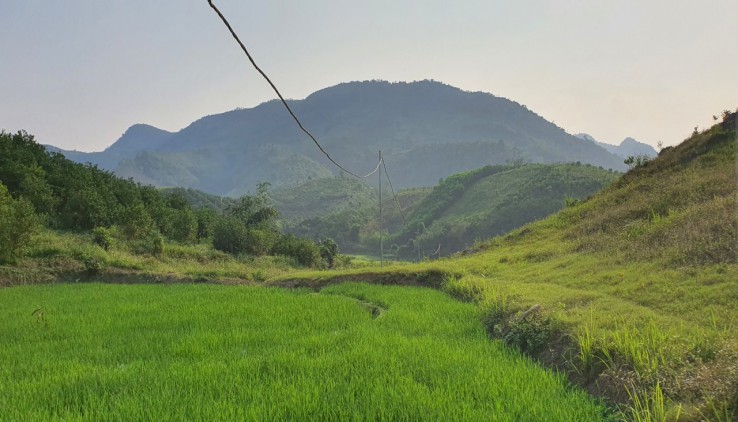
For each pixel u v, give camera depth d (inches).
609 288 454.6
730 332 275.4
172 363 321.7
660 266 490.6
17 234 879.7
